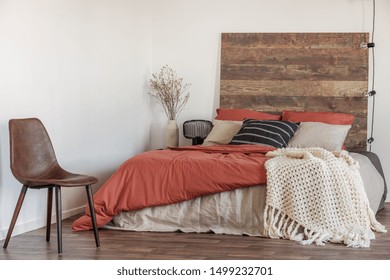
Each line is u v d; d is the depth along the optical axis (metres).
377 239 4.55
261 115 6.25
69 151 5.34
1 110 4.49
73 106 5.38
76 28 5.39
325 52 6.41
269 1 6.50
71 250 4.18
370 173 5.34
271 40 6.50
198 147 5.45
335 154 4.96
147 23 6.64
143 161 4.85
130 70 6.33
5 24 4.51
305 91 6.45
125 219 4.86
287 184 4.58
